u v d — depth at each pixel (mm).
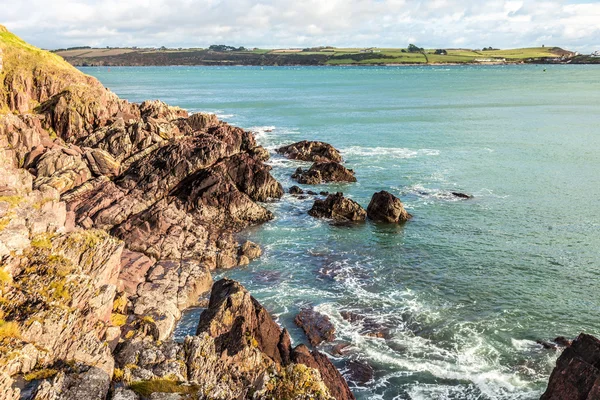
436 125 131625
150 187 60250
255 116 152375
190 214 58938
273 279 46719
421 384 32125
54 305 25203
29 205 34250
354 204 62188
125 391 21625
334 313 40344
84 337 24531
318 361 32031
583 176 79062
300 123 137750
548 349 35562
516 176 79938
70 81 76688
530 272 47469
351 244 54781
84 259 31891
